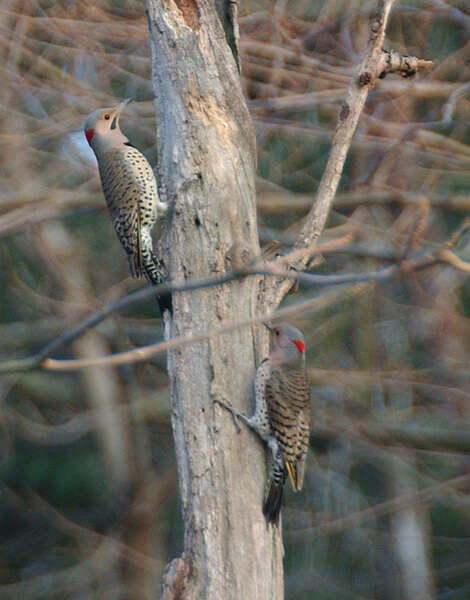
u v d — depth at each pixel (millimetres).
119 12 14250
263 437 7402
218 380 7199
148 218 9219
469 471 15031
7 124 14000
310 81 14016
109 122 9922
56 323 14969
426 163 14062
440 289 14188
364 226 13102
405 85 13398
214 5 7902
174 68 7648
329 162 8062
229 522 7027
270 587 7078
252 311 7441
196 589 6934
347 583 14898
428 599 14453
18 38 13797
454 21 14398
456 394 14688
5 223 12969
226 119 7652
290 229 13508
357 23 14227
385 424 14648
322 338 14594
